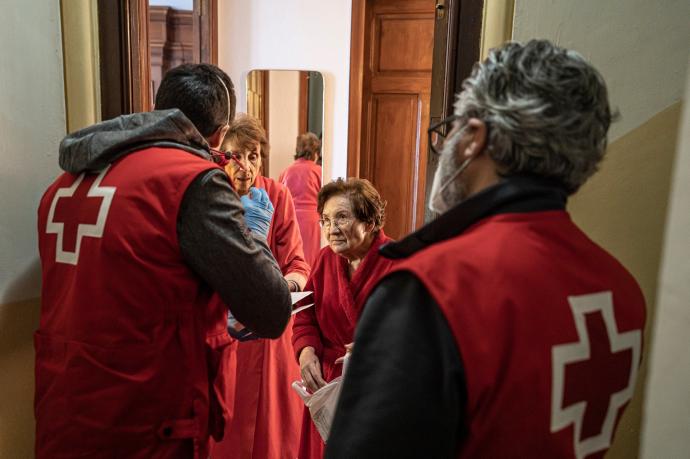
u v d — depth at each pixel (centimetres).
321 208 120
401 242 59
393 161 269
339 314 116
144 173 76
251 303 81
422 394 45
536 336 45
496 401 44
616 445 102
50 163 107
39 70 102
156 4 259
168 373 78
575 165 51
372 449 45
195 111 87
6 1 93
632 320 53
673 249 45
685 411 43
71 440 76
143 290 75
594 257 53
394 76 260
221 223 77
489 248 48
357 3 246
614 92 95
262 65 258
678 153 45
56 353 79
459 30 102
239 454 147
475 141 53
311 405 101
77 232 77
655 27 92
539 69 50
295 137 263
